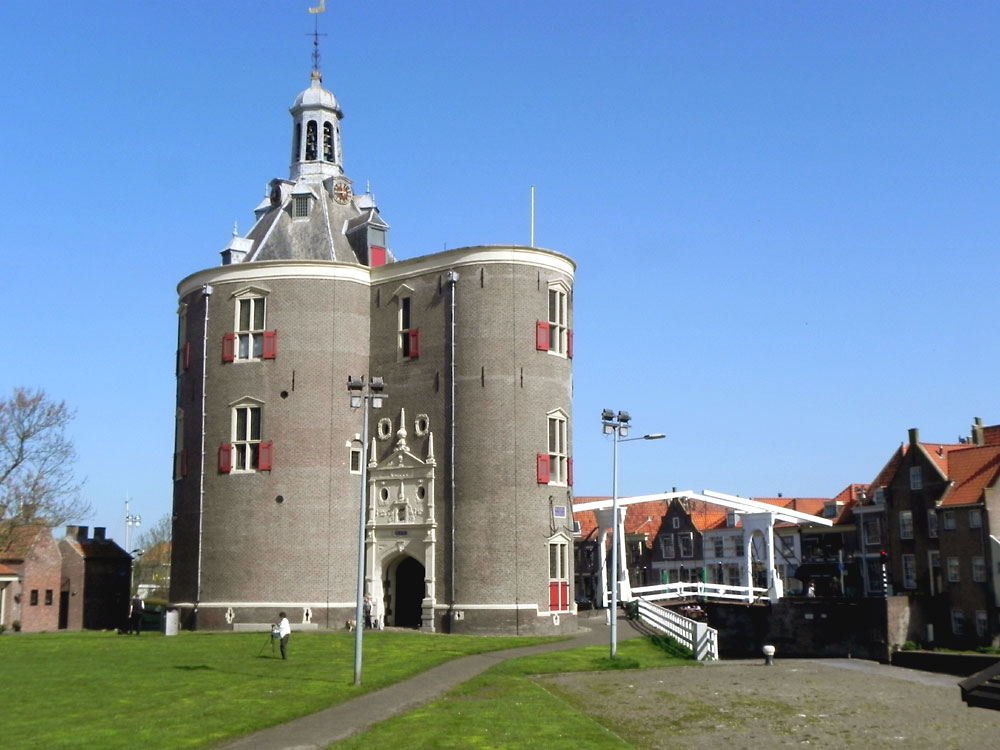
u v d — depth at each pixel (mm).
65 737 24188
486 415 49312
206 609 51844
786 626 71000
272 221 57656
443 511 49750
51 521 61750
